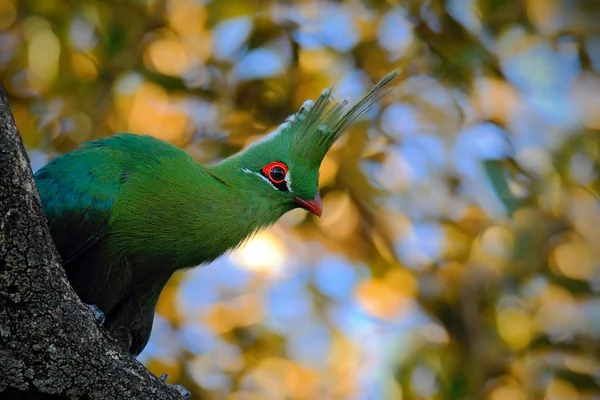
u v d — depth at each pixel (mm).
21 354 6230
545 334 12297
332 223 13203
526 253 12758
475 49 12180
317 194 8867
